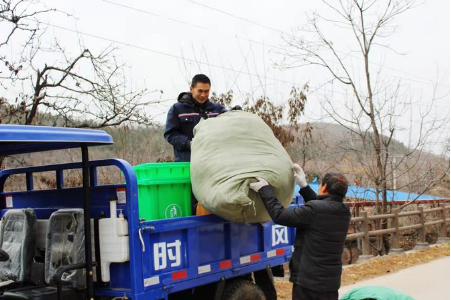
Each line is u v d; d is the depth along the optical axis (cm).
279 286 830
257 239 532
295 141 1358
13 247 442
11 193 524
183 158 573
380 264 1063
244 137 464
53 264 418
